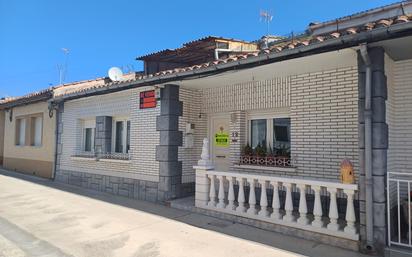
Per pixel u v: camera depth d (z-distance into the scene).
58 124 12.65
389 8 8.85
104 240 5.64
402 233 5.33
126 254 5.01
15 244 5.47
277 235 5.79
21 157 15.33
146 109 9.02
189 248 5.21
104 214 7.37
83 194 9.79
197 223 6.58
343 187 5.21
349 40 4.70
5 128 17.14
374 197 4.89
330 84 6.52
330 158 6.48
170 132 8.36
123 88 9.08
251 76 7.18
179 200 8.20
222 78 7.41
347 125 6.28
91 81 13.65
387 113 5.40
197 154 9.01
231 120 8.31
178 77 7.45
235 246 5.27
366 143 4.93
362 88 5.10
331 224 5.33
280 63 6.02
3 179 12.85
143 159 9.02
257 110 7.98
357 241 5.05
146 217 7.08
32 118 14.93
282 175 7.18
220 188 6.98
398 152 5.88
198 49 12.58
